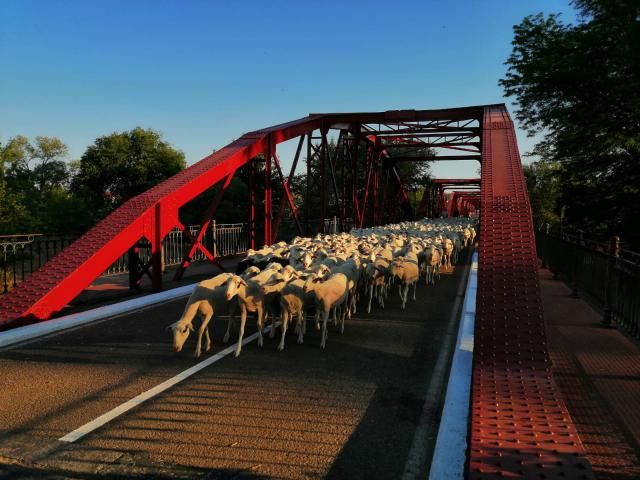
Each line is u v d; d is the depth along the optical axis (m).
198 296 7.52
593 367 6.45
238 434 4.94
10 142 64.12
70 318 9.69
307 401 5.81
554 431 4.03
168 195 13.60
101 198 39.00
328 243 16.20
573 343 7.57
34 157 69.12
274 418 5.32
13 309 9.27
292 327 9.57
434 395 6.03
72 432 4.98
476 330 6.16
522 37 21.66
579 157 24.16
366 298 12.68
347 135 32.03
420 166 66.38
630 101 18.98
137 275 13.55
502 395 4.74
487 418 4.27
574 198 25.23
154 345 8.20
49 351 7.84
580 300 11.34
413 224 32.81
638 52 16.12
